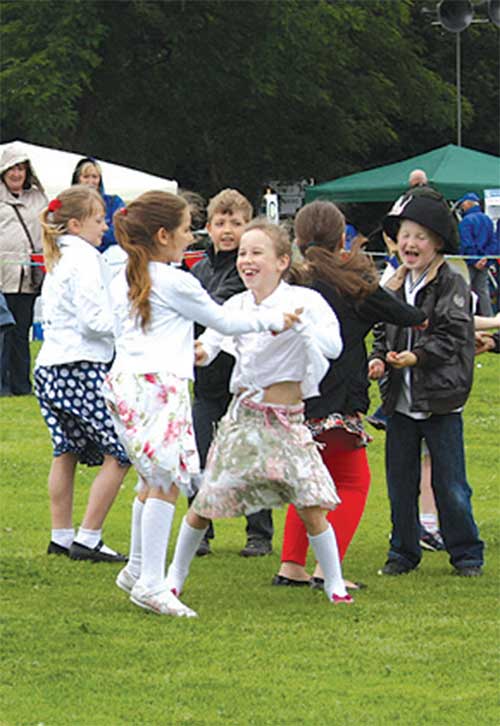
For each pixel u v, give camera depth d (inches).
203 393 337.1
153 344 266.2
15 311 593.6
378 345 317.1
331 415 294.5
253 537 338.6
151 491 271.6
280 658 243.3
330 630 261.4
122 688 227.3
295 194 1611.7
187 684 229.1
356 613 274.4
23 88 1290.6
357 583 301.0
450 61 1712.6
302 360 274.4
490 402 597.6
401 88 1560.0
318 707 218.2
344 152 1617.9
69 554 325.4
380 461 470.9
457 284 308.2
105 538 354.9
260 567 322.3
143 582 273.1
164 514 270.7
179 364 267.1
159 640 253.4
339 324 293.0
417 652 247.4
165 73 1449.3
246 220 332.5
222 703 219.9
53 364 318.7
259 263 278.7
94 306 313.9
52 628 260.7
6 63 1348.4
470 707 219.3
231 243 331.9
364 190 1139.3
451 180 1098.7
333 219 297.4
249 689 226.4
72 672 235.0
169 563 325.4
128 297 267.4
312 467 275.9
